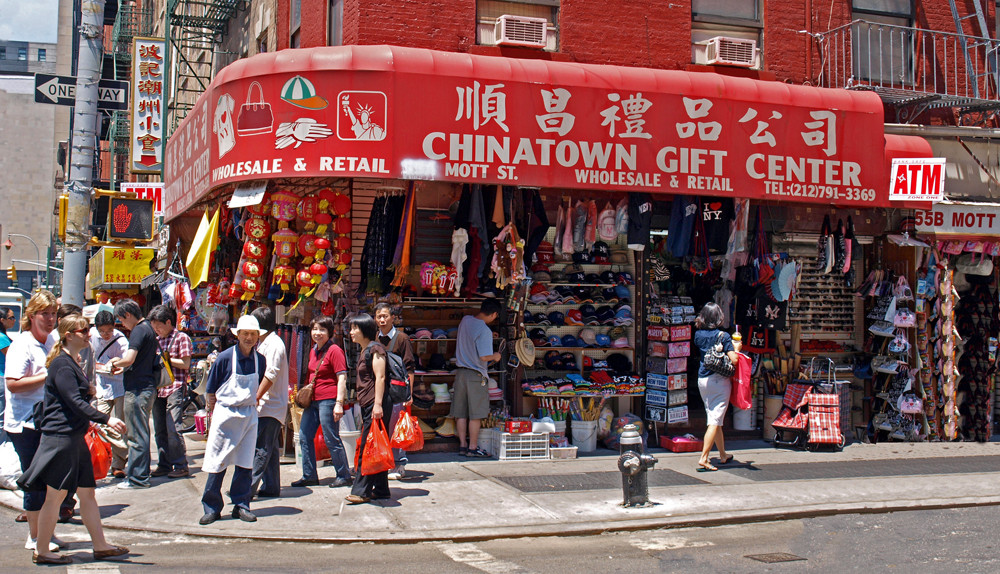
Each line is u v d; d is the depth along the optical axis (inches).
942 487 395.2
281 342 354.6
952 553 290.4
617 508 345.4
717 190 471.8
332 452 379.9
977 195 566.6
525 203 466.3
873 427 532.1
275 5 593.0
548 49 493.7
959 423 548.1
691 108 468.8
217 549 291.7
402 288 461.7
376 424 344.5
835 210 530.3
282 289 451.2
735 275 519.5
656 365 493.4
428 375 461.1
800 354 540.7
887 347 537.6
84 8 512.7
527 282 470.9
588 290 505.0
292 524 317.7
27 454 299.0
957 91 583.5
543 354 496.4
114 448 395.2
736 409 532.1
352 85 415.2
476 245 454.3
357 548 296.0
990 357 557.0
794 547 299.6
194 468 427.2
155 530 313.3
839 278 562.3
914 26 578.9
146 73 729.0
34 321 305.6
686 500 361.7
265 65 424.8
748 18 538.3
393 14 458.6
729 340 432.5
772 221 522.3
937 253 530.0
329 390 379.9
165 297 610.9
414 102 420.2
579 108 447.8
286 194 439.8
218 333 560.4
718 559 282.4
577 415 474.0
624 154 455.2
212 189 469.4
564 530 315.6
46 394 270.1
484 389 446.9
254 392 324.8
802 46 546.9
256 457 352.2
